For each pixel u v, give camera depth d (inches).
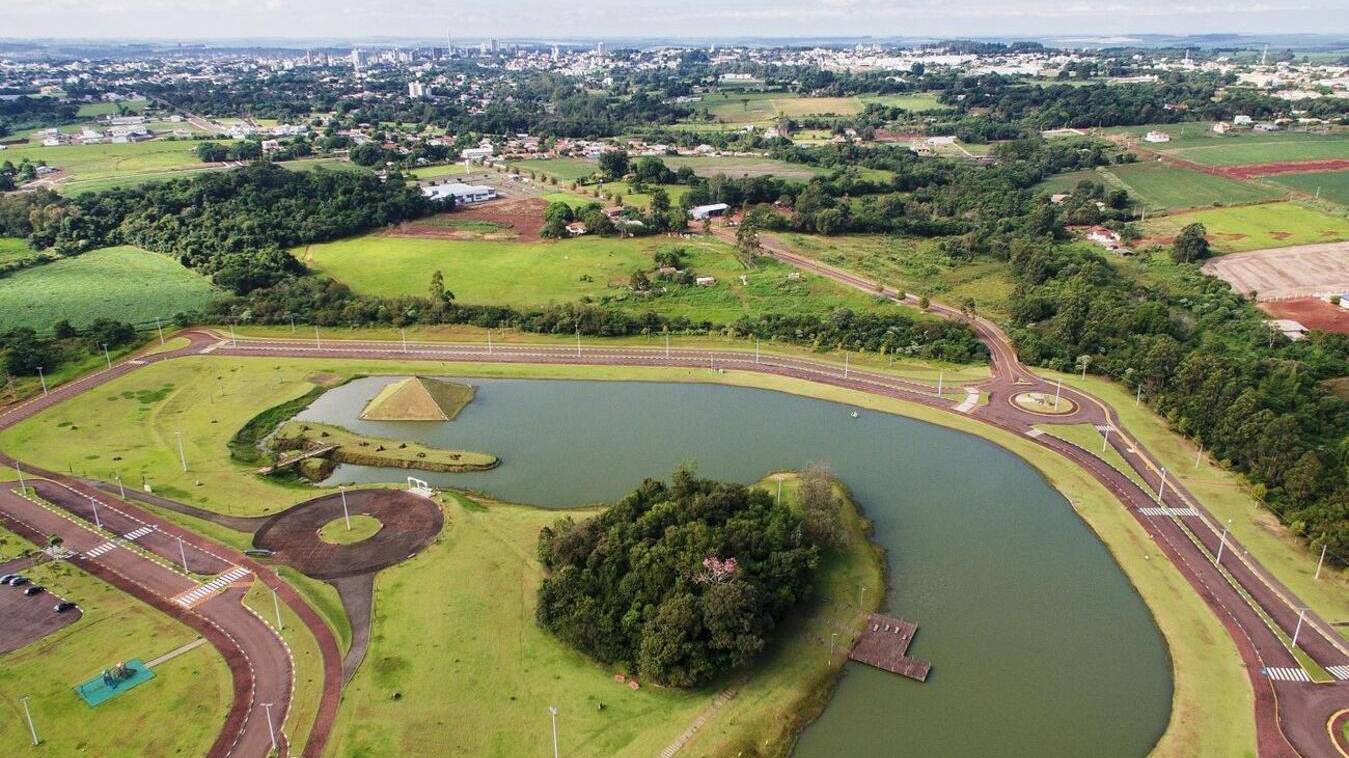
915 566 5472.4
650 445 7140.8
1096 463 6727.4
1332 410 6702.8
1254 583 5221.5
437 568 5211.6
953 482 6540.4
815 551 5059.1
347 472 6752.0
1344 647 4658.0
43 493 6186.0
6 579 5088.6
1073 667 4579.2
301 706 4138.8
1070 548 5698.8
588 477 6589.6
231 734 3966.5
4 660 4426.7
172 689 4237.2
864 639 4731.8
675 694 4256.9
